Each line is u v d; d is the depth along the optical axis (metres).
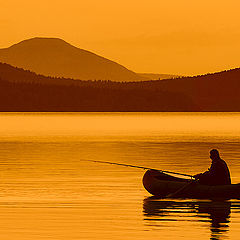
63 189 54.94
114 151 99.12
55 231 38.00
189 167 73.19
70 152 97.12
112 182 60.00
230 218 42.22
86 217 42.16
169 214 43.69
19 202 47.91
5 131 179.62
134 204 47.62
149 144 117.44
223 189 50.44
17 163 78.50
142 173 67.62
